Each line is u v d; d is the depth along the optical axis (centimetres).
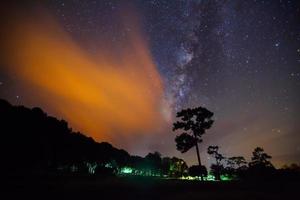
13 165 3155
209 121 3884
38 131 3806
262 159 4675
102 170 4931
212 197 1717
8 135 3303
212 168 5306
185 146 3838
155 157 7544
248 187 2256
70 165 4453
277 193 1830
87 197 1692
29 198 1583
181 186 2338
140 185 2344
